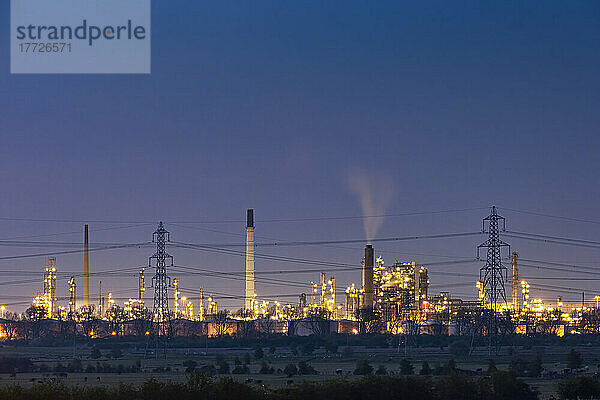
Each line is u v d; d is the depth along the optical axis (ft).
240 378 548.72
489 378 476.95
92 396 388.37
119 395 393.09
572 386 442.91
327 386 432.66
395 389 436.76
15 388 382.01
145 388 401.49
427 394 440.86
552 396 447.01
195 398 400.47
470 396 443.32
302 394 421.59
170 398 395.55
